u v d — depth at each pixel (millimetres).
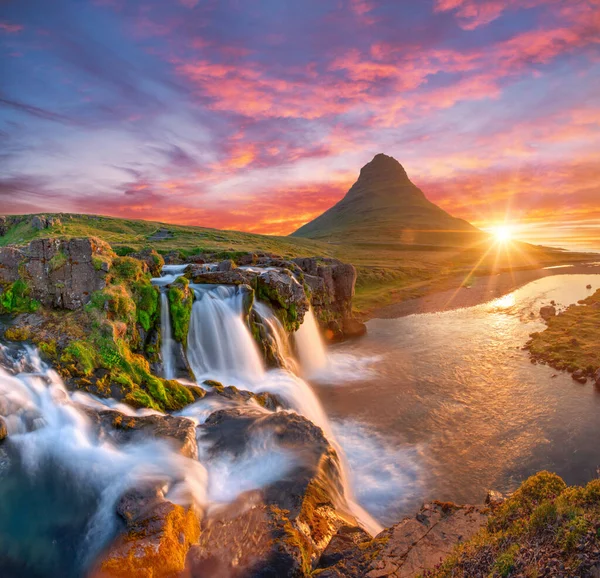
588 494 10219
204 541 12336
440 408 29703
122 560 11039
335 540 13188
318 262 56906
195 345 29500
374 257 163750
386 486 20672
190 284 35938
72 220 109625
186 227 135750
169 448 16281
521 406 29562
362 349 46750
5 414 16250
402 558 11633
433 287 94438
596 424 26516
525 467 22312
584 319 53188
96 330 23016
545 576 8469
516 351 42906
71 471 14703
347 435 26031
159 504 12859
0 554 11961
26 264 24891
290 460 16422
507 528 11062
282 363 33906
